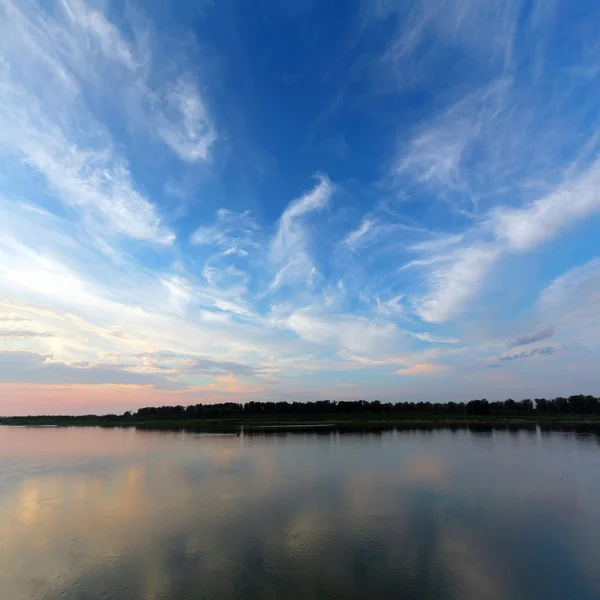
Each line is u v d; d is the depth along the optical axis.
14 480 31.09
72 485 29.14
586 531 19.28
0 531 19.61
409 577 14.73
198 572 15.09
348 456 42.03
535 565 15.77
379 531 19.16
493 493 25.95
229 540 18.09
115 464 38.38
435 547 17.34
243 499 24.78
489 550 17.08
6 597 13.59
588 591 13.92
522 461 38.25
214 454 44.88
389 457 41.03
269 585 14.11
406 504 23.56
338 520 20.77
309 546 17.39
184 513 22.05
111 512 22.39
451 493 25.94
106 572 15.18
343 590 13.79
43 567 15.66
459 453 43.91
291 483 29.00
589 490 26.77
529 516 21.45
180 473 33.34
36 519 21.36
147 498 25.25
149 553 16.80
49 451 49.22
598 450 46.16
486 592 13.77
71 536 18.81
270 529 19.45
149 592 13.71
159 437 69.94
